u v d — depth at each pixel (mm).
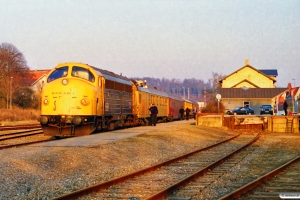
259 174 13867
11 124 44188
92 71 25000
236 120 42344
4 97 78375
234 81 90500
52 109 24125
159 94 47156
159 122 48781
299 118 41438
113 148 18875
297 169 14867
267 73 105500
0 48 101938
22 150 16875
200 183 12023
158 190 11023
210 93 81500
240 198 9906
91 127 24500
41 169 13438
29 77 106812
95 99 24469
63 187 11312
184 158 18203
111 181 11523
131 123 34688
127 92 32594
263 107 64000
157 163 16703
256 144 26141
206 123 42156
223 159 17234
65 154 15891
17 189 10789
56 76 24938
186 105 71062
